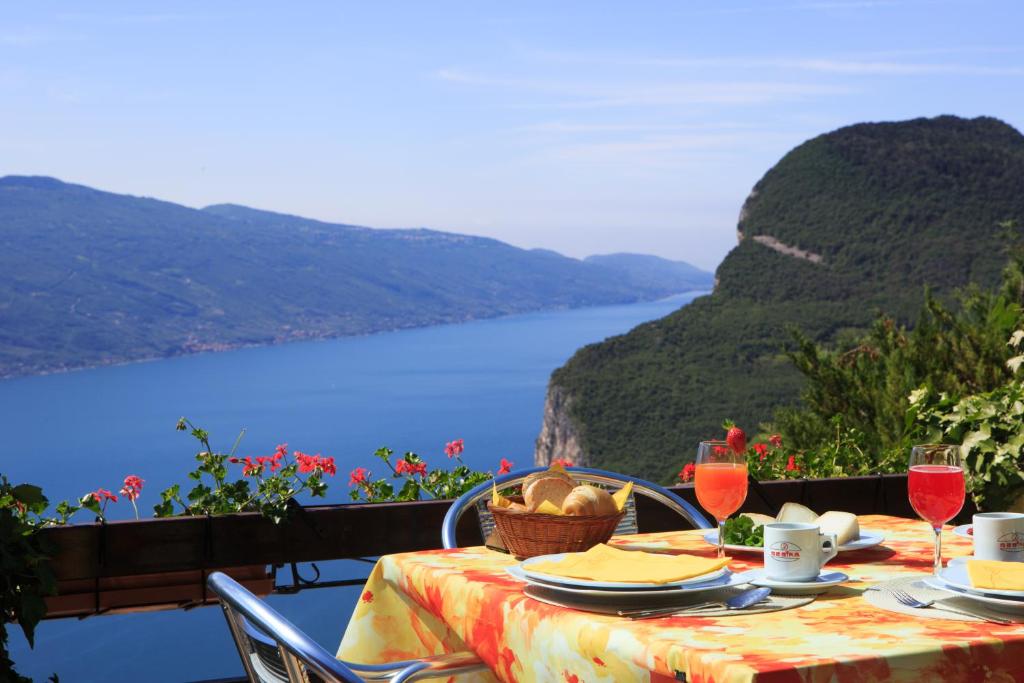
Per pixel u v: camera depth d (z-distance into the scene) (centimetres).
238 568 224
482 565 140
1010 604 97
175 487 231
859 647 87
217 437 16188
